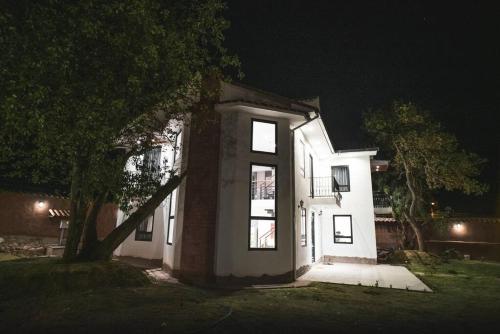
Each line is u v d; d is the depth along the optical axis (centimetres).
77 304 611
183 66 741
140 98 734
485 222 2239
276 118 1147
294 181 1160
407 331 539
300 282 1034
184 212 1052
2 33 502
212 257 988
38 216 1652
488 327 570
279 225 1061
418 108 1817
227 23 820
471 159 1833
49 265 790
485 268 1543
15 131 621
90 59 605
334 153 1747
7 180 1587
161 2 738
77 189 814
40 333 471
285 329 530
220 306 665
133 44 638
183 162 1106
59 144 627
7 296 662
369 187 1734
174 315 572
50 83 545
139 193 884
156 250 1264
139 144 921
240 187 1026
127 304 628
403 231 2191
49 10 538
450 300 806
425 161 1880
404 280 1110
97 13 576
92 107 591
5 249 1406
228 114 1093
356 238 1711
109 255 891
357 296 834
